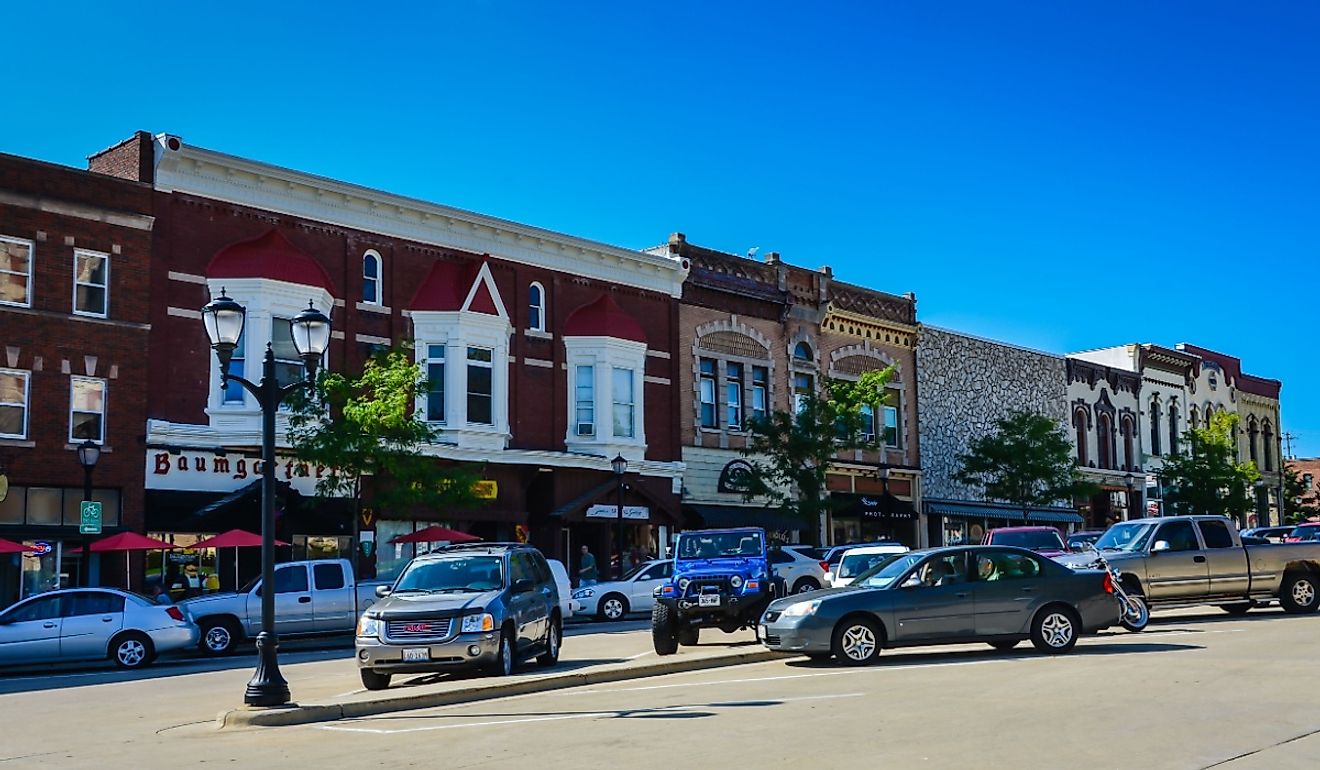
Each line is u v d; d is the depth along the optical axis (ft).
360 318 113.29
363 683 57.41
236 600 85.92
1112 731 36.73
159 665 78.69
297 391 99.81
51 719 50.78
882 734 36.94
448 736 40.50
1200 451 195.21
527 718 44.16
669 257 141.38
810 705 43.88
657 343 138.31
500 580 60.80
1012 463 164.04
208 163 103.96
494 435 119.75
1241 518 206.49
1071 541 107.55
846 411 136.26
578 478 128.36
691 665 61.82
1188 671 50.96
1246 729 36.83
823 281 157.17
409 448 103.24
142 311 99.71
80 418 96.12
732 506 144.15
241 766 36.17
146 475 98.63
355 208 113.80
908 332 167.84
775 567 108.99
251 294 103.86
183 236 103.09
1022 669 53.47
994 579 60.85
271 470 50.62
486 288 120.67
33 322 94.22
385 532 112.88
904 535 165.78
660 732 38.96
